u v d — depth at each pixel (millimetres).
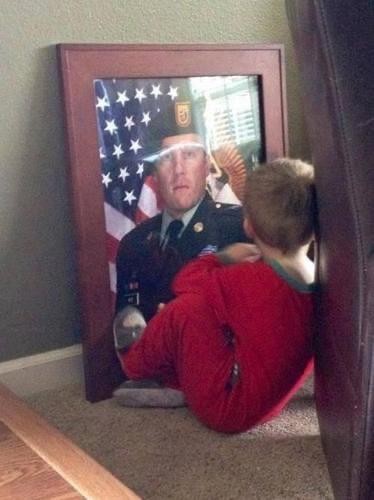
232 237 1502
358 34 783
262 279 1212
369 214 782
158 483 1096
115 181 1351
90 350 1352
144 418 1299
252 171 1373
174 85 1403
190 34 1446
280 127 1546
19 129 1288
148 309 1420
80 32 1316
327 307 995
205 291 1256
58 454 985
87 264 1329
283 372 1218
